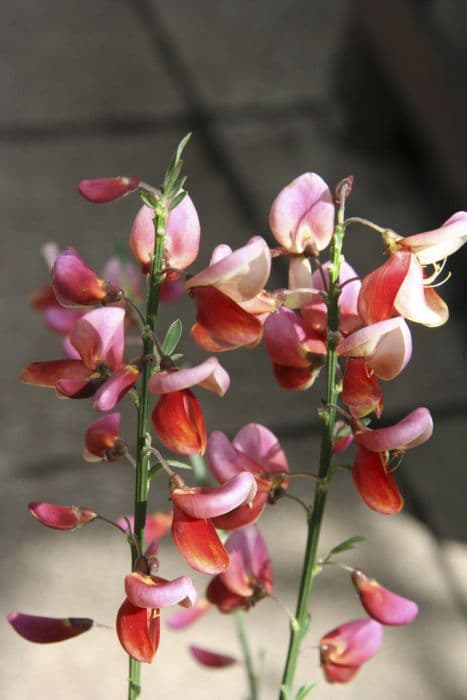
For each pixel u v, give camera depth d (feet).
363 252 3.45
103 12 4.59
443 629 2.52
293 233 1.49
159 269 1.42
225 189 3.76
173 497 1.40
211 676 2.38
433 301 1.45
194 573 2.57
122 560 2.61
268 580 1.58
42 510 1.50
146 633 1.41
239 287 1.39
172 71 4.27
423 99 3.54
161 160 3.87
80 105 4.10
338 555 2.64
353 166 3.85
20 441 2.89
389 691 2.38
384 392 3.05
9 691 2.34
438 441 2.92
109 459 1.52
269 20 4.56
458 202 3.62
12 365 3.11
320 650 1.59
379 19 3.72
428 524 2.74
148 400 1.44
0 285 3.35
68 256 1.45
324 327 1.51
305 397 3.05
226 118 4.01
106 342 1.44
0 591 2.53
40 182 3.75
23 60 4.30
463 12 3.68
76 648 2.43
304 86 4.18
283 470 1.54
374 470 1.43
